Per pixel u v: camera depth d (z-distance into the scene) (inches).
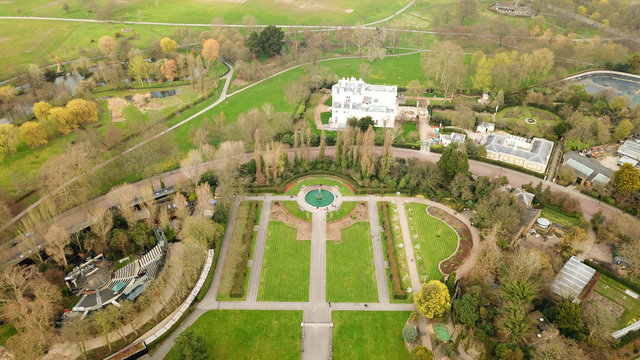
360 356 7864.2
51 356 7509.8
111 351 7706.7
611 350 7760.8
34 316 7647.6
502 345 7514.8
